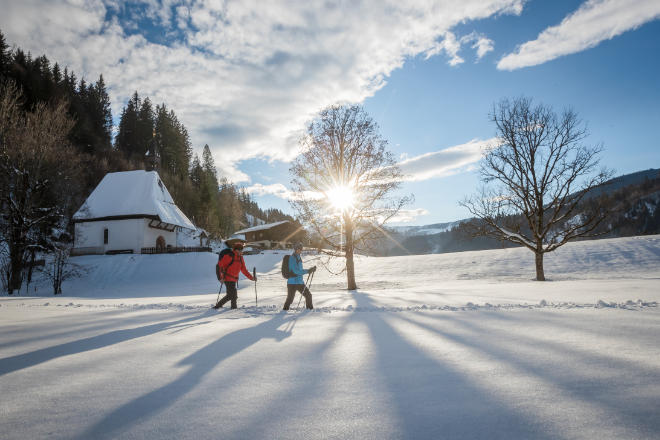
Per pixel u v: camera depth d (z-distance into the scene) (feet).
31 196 85.30
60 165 93.09
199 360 11.73
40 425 6.91
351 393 8.41
